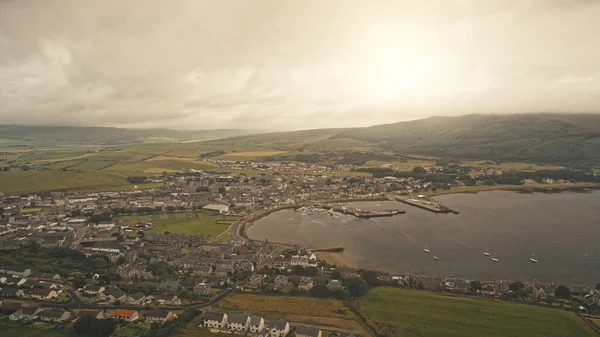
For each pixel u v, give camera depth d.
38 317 179.62
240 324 178.38
